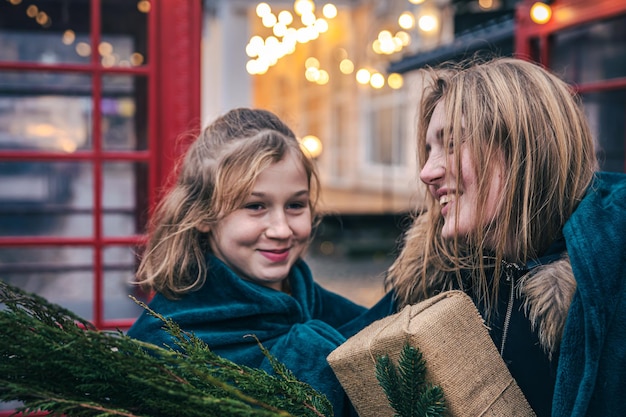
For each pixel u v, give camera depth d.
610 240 1.06
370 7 14.95
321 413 1.07
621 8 3.06
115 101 3.41
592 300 1.02
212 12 9.73
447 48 5.16
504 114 1.17
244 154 1.43
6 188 4.29
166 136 2.70
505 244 1.22
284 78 22.20
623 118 3.71
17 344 0.94
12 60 3.81
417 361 1.03
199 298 1.48
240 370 1.06
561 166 1.17
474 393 1.06
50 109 3.90
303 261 1.67
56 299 3.75
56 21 3.73
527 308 1.18
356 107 17.17
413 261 1.40
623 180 1.22
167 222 1.53
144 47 3.45
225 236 1.46
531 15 3.64
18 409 0.90
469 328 1.11
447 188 1.23
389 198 13.28
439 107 1.27
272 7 9.61
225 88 9.26
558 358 1.14
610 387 1.02
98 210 2.98
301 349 1.41
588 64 3.56
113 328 3.01
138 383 0.96
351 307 1.76
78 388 0.97
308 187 1.54
